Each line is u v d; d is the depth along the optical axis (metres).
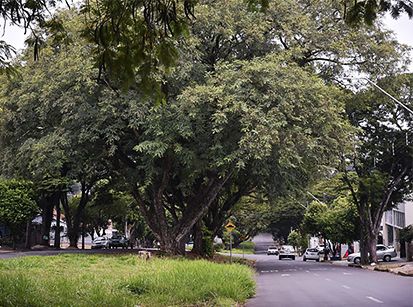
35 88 27.27
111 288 14.04
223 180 29.58
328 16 30.81
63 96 25.31
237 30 27.53
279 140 24.36
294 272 31.44
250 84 24.55
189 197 32.72
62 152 26.23
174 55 8.38
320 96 25.44
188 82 25.59
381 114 38.28
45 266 20.58
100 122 25.41
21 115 28.20
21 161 29.09
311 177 33.72
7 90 29.42
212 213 38.41
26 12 8.45
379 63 31.78
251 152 23.73
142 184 30.11
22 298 10.22
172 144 25.80
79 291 12.93
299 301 15.85
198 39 26.23
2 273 14.51
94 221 66.38
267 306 14.67
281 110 24.27
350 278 25.81
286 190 33.62
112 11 8.04
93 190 50.38
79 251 37.59
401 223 55.16
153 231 30.34
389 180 39.78
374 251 40.53
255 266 39.50
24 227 50.91
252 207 62.34
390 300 15.92
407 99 37.47
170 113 24.53
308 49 29.55
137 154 29.38
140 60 8.21
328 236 50.62
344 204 48.09
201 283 15.28
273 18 28.22
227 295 14.90
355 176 39.94
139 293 14.47
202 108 24.52
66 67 25.16
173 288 14.70
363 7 7.63
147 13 7.97
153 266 20.34
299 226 75.06
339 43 29.44
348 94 32.53
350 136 29.38
